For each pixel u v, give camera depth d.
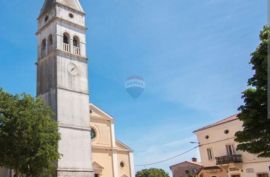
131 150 48.47
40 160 29.31
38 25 45.72
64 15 43.75
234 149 43.16
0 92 30.70
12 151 28.84
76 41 44.16
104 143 45.78
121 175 46.22
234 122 43.44
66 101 39.53
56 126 32.47
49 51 42.38
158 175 73.75
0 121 29.30
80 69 42.50
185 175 71.50
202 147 48.00
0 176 37.12
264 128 18.72
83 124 40.22
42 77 41.94
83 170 38.19
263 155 19.38
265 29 18.78
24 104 30.97
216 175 45.19
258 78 18.50
